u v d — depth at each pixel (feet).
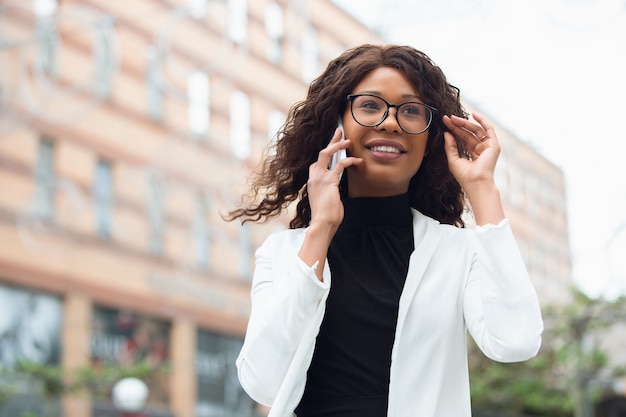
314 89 7.76
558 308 51.26
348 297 6.94
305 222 8.21
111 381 57.06
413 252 6.98
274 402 6.64
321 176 7.08
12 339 60.39
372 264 7.10
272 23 53.21
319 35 44.04
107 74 53.62
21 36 51.11
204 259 68.18
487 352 6.79
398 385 6.65
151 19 63.87
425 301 6.81
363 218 7.27
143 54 64.39
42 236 62.49
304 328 6.66
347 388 6.80
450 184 7.92
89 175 65.16
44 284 62.64
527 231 45.70
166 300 68.80
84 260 65.10
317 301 6.71
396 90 7.18
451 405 6.74
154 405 68.13
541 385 59.93
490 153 7.20
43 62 54.54
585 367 54.13
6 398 53.21
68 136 63.77
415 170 7.25
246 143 60.18
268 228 65.67
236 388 74.28
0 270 60.13
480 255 6.79
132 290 67.41
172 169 62.49
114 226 66.44
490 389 61.67
